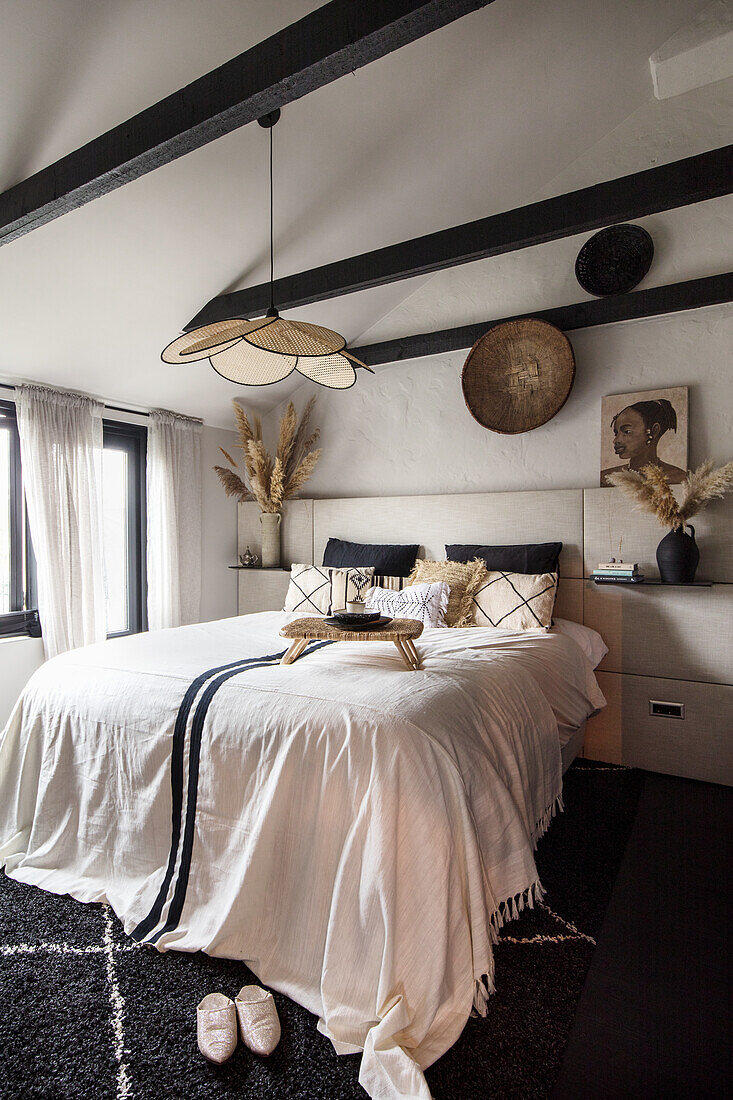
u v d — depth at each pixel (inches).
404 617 125.9
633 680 128.3
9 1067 53.5
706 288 122.9
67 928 71.7
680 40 90.0
